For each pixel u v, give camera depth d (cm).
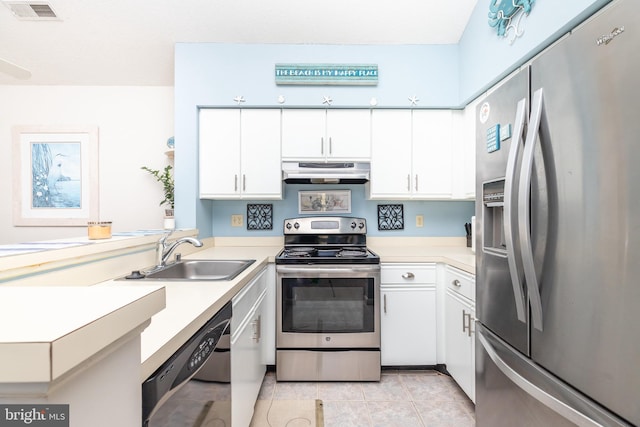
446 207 275
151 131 277
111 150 276
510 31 178
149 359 62
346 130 243
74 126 273
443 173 245
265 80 238
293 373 212
